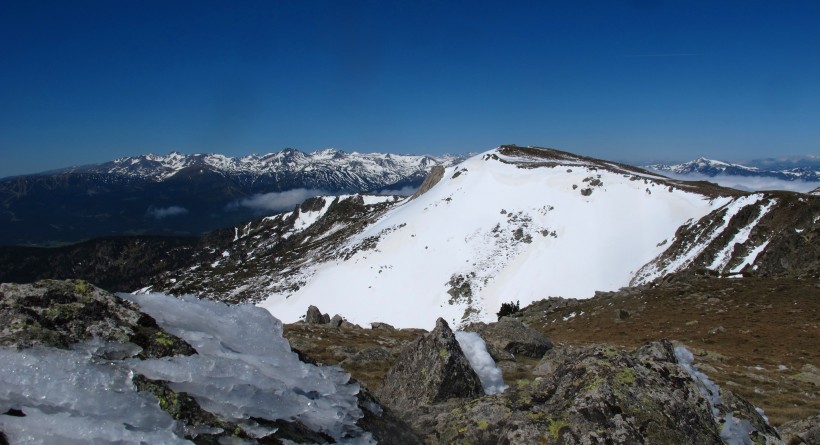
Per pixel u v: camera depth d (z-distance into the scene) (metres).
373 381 20.30
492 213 119.38
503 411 9.15
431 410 11.30
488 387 17.91
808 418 13.34
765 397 23.72
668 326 44.97
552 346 27.50
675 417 8.48
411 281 104.12
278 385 7.08
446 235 116.00
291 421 6.90
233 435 6.00
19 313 6.15
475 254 106.88
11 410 4.91
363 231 147.75
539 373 20.22
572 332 49.09
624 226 102.44
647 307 52.28
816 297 46.62
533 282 95.06
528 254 102.62
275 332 8.73
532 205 117.38
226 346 7.77
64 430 4.81
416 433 9.30
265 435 6.31
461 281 99.19
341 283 110.62
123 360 6.21
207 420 5.96
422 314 95.06
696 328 43.22
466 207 124.88
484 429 8.91
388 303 100.44
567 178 121.50
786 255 64.94
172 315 7.89
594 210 108.94
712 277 61.44
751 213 79.62
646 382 9.02
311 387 7.84
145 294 8.12
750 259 69.44
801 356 33.47
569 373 9.59
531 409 8.95
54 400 5.18
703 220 88.38
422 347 14.45
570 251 100.19
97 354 6.13
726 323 43.25
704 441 8.37
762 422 9.76
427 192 155.00
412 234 120.06
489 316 89.38
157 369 6.21
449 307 94.31
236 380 6.69
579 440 8.05
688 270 65.12
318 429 7.21
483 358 19.11
